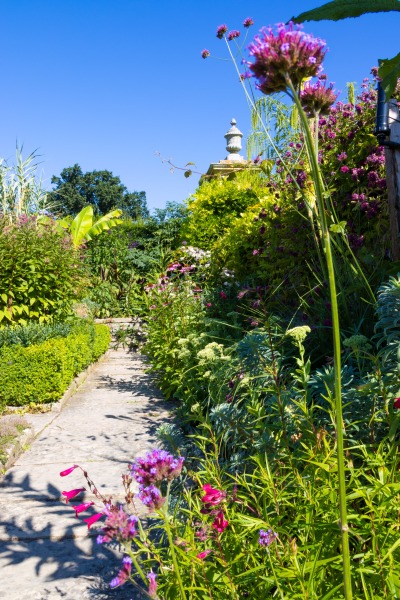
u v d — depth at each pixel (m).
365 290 4.23
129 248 16.67
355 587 1.69
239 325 5.65
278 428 2.54
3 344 6.97
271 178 6.96
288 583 1.70
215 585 1.78
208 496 1.74
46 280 8.74
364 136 5.70
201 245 12.37
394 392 2.33
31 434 5.34
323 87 1.32
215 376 4.08
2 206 13.14
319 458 2.10
